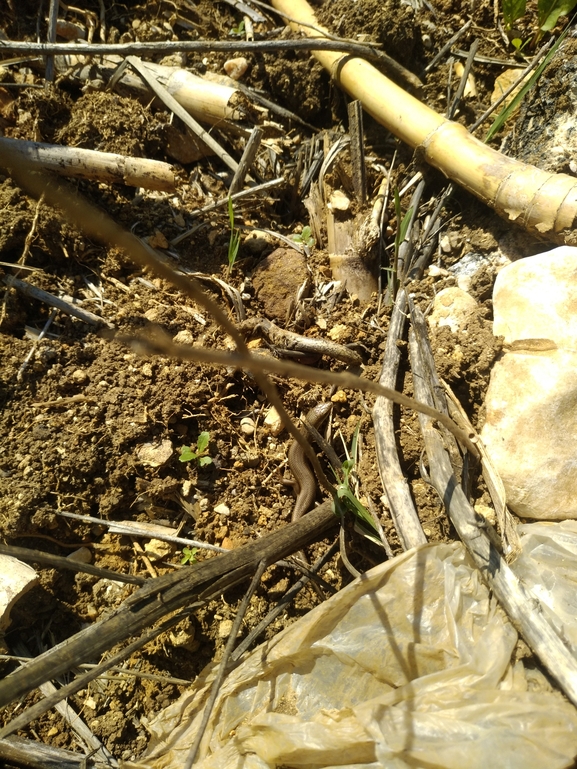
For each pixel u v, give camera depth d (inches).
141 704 11.4
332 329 14.0
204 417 12.8
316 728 8.8
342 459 13.0
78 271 13.7
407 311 13.1
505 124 15.2
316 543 12.2
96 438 11.9
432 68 16.2
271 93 16.9
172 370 12.7
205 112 15.2
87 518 11.7
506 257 13.6
